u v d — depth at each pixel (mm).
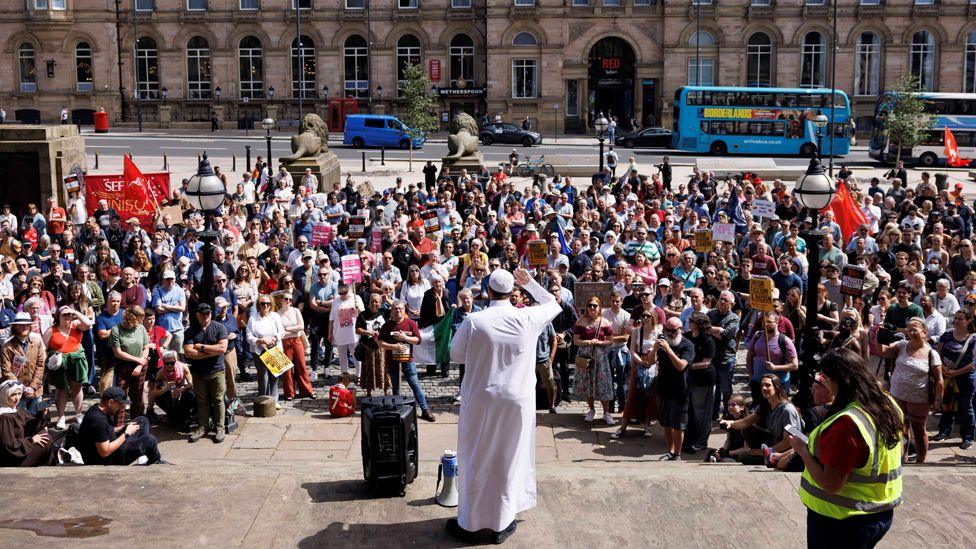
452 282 17359
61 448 10492
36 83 69375
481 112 70250
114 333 13227
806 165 50469
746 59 67625
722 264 17625
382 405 7980
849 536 5445
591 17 67750
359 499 7691
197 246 20984
